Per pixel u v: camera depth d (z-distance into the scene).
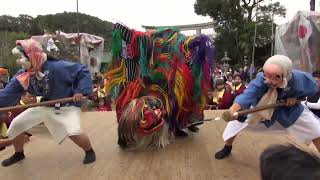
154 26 6.42
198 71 6.38
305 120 4.84
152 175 4.92
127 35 6.02
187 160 5.50
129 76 6.14
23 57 5.11
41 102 5.01
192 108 6.55
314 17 9.87
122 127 5.89
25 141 5.91
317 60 9.94
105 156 5.76
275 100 4.82
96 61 16.06
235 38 44.38
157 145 6.09
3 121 7.27
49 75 5.13
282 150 1.64
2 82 11.44
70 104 5.25
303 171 1.56
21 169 5.25
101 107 11.69
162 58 6.08
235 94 10.34
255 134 6.80
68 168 5.25
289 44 10.27
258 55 42.22
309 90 4.79
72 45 15.62
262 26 41.12
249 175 4.89
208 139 6.63
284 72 4.59
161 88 6.16
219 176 4.86
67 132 5.11
